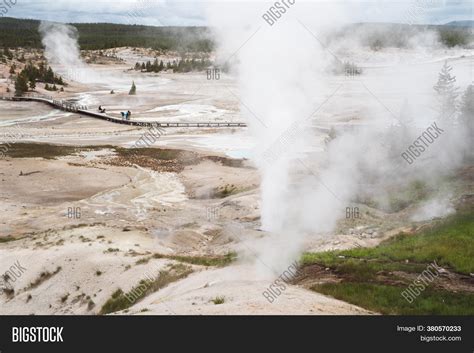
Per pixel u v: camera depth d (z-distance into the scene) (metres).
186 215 38.91
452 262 20.48
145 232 33.88
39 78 124.38
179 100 106.81
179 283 22.56
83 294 24.08
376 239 27.45
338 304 17.00
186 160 58.66
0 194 44.34
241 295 17.94
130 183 49.50
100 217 38.91
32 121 85.25
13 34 196.38
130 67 167.50
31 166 53.88
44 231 34.56
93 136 72.75
